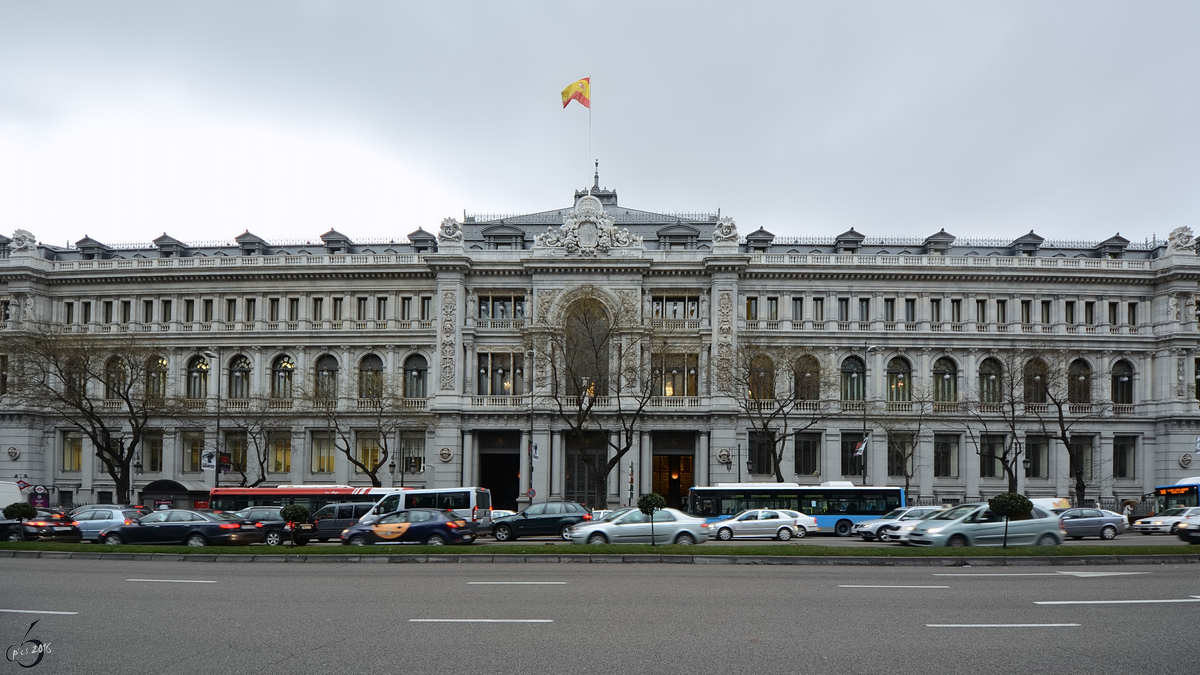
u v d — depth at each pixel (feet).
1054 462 266.36
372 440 273.54
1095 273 269.64
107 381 242.78
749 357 251.19
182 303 281.54
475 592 75.92
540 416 259.39
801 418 263.49
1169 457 262.88
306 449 271.49
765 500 201.05
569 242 267.18
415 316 274.36
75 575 91.76
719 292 264.93
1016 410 265.34
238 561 112.98
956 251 289.12
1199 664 47.14
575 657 48.44
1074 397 270.46
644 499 144.25
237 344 276.82
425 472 266.36
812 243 293.23
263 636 54.24
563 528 165.78
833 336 268.82
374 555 113.09
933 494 264.11
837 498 199.62
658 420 261.44
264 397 269.44
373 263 274.98
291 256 277.64
